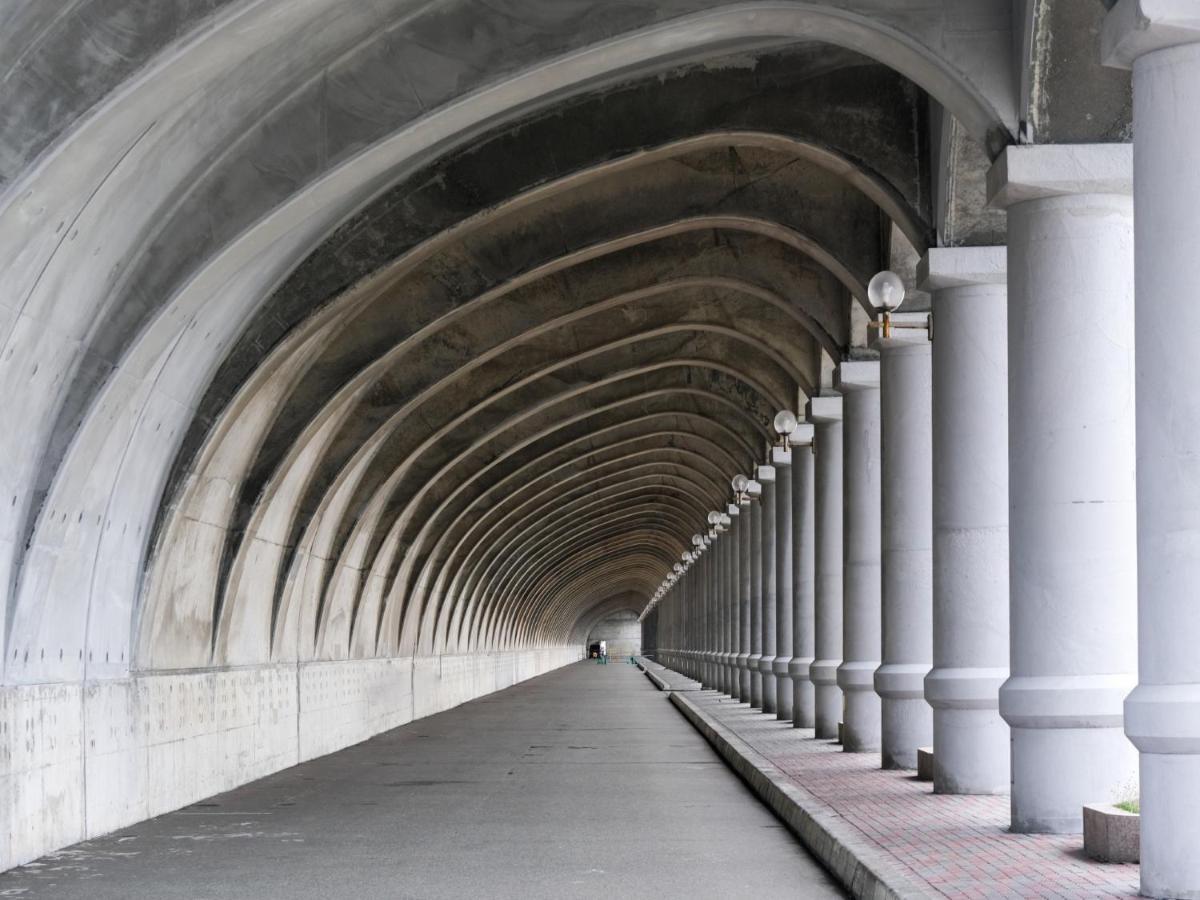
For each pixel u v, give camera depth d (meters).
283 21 8.92
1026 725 9.59
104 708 11.77
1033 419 9.80
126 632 12.59
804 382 21.59
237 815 12.98
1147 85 7.13
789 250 18.36
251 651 16.83
